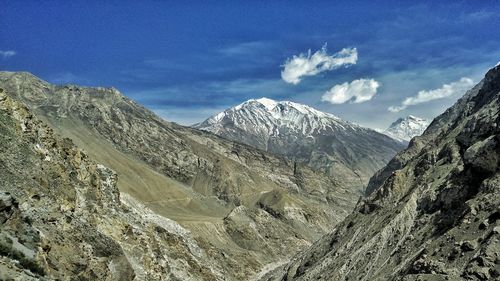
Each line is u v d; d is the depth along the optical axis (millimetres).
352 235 97125
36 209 45219
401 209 85312
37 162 52438
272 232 198625
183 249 107688
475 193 72000
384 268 75062
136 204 132250
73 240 46688
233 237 188125
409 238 77688
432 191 83750
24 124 55562
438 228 73062
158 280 69875
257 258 171250
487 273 53000
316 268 94250
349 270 82750
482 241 58031
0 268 30172
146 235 81062
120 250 54344
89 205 64250
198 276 100250
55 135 67375
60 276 38531
